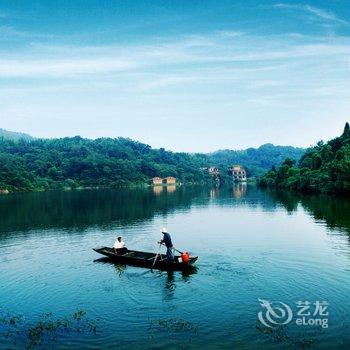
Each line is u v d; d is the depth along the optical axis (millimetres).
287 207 74812
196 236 45562
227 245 39312
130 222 59094
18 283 28797
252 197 107688
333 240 39812
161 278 28484
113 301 24328
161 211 74938
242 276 28078
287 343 18375
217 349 18016
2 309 23844
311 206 73688
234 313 21828
